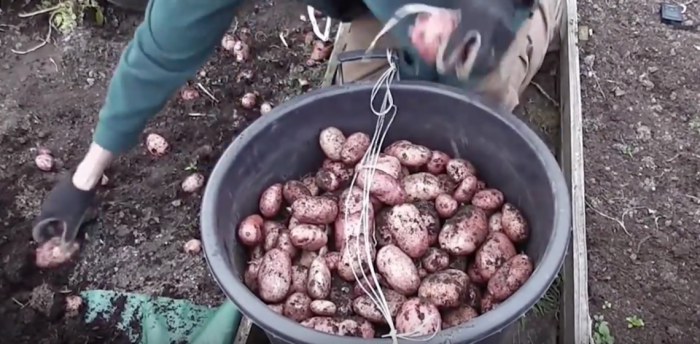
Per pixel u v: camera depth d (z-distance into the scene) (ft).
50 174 5.82
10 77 6.46
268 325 3.29
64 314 5.13
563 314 4.85
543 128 5.92
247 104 6.14
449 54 3.53
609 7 6.76
